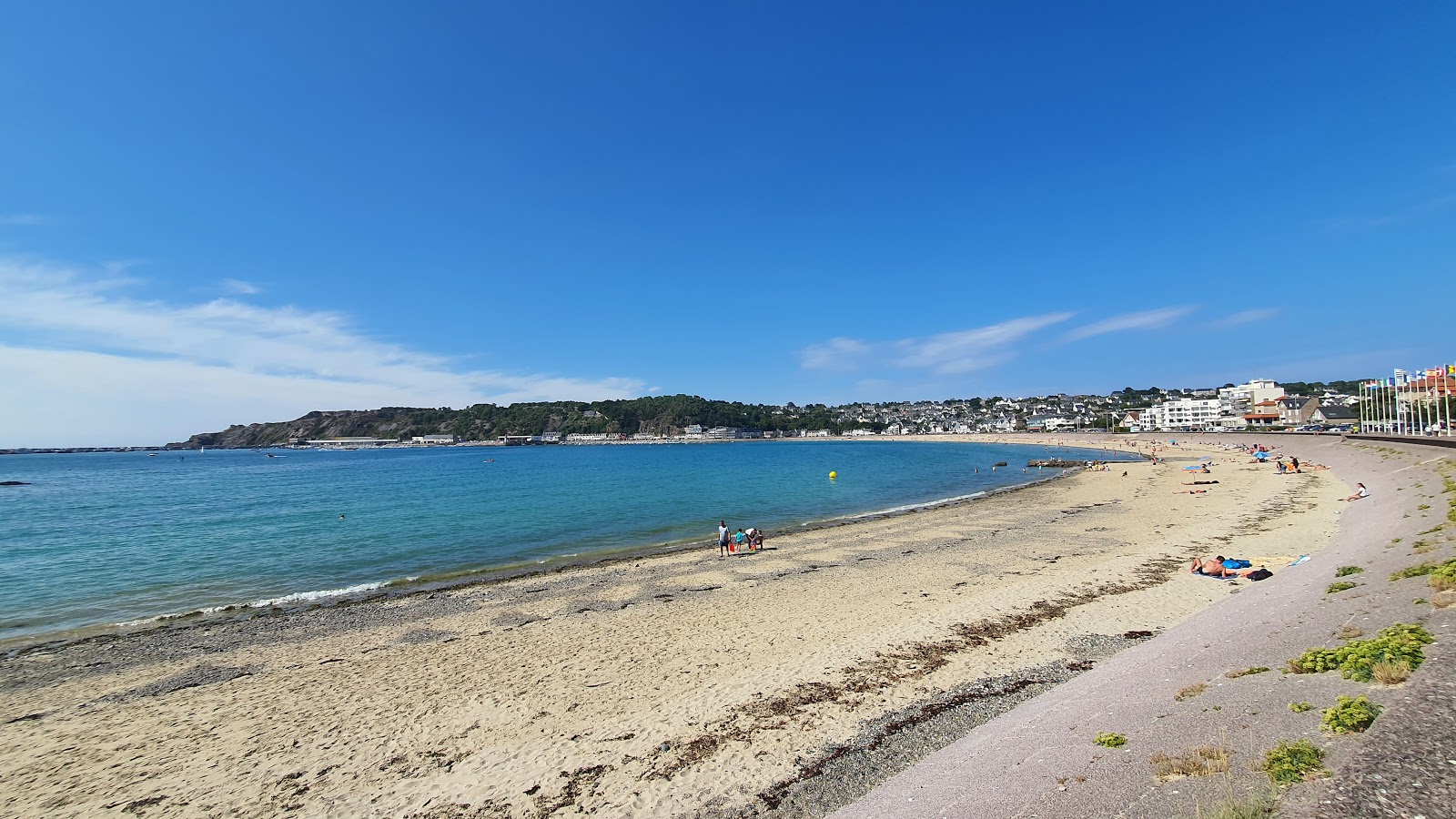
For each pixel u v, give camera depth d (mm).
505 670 14188
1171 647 11781
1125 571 20766
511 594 21172
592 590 21391
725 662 14000
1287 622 11266
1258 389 177250
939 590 19688
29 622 19453
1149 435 153875
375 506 48969
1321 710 6840
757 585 21281
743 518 40219
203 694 13430
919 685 12055
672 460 127562
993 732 9445
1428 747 5367
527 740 10844
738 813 8328
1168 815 5570
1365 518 25016
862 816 7555
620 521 39156
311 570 26422
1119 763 6934
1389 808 4719
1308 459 68625
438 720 11805
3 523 42438
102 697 13430
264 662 15328
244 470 112688
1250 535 25750
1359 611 10562
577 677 13555
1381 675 7160
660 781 9266
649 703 12070
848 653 13977
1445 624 8492
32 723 12234
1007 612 16516
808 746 9961
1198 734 7109
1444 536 14883
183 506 51844
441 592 21938
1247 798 5445
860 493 54812
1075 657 13000
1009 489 54438
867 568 23422
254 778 10023
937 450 163375
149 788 9844
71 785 9977
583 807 8750
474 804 9008
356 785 9695
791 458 129375
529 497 54188
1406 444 49156
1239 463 70312
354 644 16484
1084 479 61000
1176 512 34594
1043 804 6438
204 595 22609
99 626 18938
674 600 19719
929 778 8172
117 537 35688
